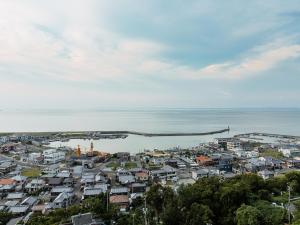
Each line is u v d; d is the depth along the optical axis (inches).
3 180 3201.3
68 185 3139.8
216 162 4394.7
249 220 1684.3
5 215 2212.1
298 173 2559.1
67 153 5319.9
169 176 3531.0
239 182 2234.3
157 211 2003.0
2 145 5979.3
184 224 1760.6
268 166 4131.4
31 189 3048.7
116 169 3927.2
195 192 2033.7
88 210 1958.7
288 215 1798.7
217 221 1865.2
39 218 1973.4
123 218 1931.6
